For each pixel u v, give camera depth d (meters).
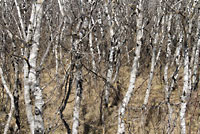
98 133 4.63
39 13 1.88
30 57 1.92
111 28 4.42
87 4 2.88
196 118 4.55
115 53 4.60
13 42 3.38
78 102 3.12
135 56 2.80
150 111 4.66
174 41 7.98
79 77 3.04
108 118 5.11
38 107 1.98
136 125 4.34
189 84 3.97
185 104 3.39
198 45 5.27
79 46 2.83
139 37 2.76
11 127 4.64
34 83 1.95
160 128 4.19
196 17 5.05
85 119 5.21
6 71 4.80
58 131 4.29
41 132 2.00
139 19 2.72
